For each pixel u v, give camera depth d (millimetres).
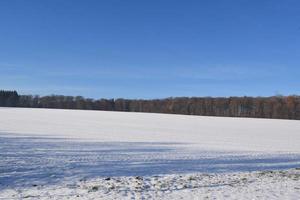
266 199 11906
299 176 16969
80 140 39938
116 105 143375
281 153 33500
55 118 80938
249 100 117812
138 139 43969
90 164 21750
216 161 25297
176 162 24000
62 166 20562
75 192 13258
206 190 13523
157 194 12812
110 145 35375
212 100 125000
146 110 135875
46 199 12078
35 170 18953
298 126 73625
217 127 69000
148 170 19875
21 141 35906
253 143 43875
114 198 12133
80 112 103188
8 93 156750
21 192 13375
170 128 64688
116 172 18922
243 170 21031
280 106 110938
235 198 12086
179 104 129875
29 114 90688
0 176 16891
